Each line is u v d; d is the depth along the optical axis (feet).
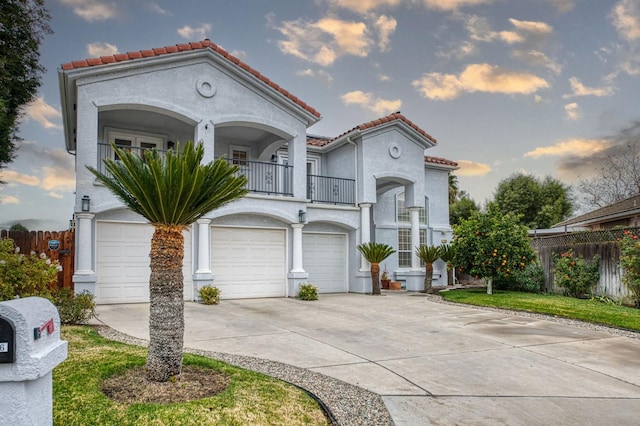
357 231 60.08
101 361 19.19
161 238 17.43
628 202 72.90
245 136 57.62
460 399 18.13
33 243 41.86
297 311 40.81
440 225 73.87
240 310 40.50
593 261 47.34
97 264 42.34
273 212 51.13
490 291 54.03
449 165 73.77
